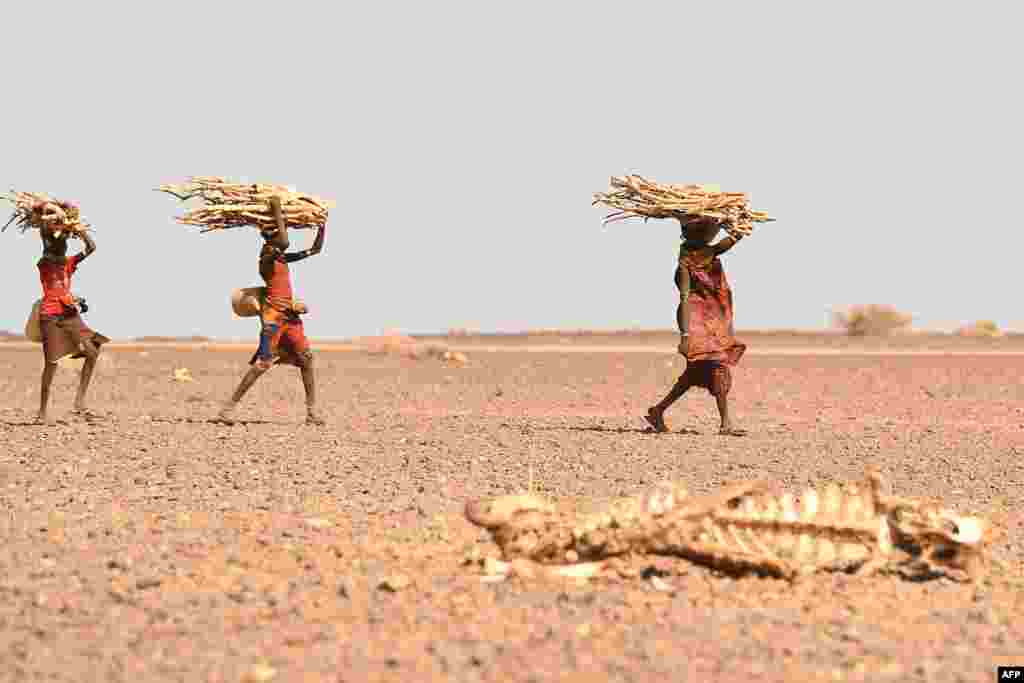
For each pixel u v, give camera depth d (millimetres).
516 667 14023
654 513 18109
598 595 17281
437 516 23516
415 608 16531
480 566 19062
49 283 39906
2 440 35469
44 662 14258
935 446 36500
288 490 26547
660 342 156000
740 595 17359
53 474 28703
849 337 162125
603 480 28562
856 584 18188
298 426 40562
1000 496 27500
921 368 84750
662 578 18469
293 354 41031
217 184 38656
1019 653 15023
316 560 19219
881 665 14352
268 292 40062
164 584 17703
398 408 50812
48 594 17109
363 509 24297
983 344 141625
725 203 37031
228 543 20453
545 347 133875
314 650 14688
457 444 35469
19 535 21031
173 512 23594
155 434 37156
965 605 17359
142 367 82125
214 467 30047
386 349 109250
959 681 13820
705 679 13703
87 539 20859
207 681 13562
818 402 55656
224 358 97688
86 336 40688
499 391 60594
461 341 158250
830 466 31516
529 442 36188
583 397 57750
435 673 13828
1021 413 49562
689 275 38188
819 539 18219
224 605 16641
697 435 38812
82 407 41750
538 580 17812
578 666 14062
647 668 14016
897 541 18734
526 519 18422
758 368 85125
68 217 39531
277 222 38594
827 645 15070
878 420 46062
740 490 18500
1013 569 19875
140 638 15164
